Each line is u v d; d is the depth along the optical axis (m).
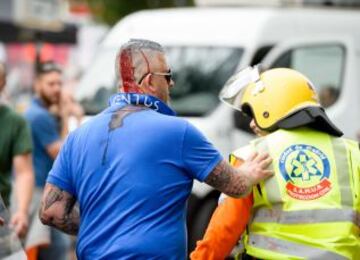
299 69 27.89
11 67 57.47
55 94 22.09
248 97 12.79
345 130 28.64
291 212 12.08
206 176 12.02
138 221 11.80
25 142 18.52
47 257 20.91
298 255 11.95
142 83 12.30
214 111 25.81
